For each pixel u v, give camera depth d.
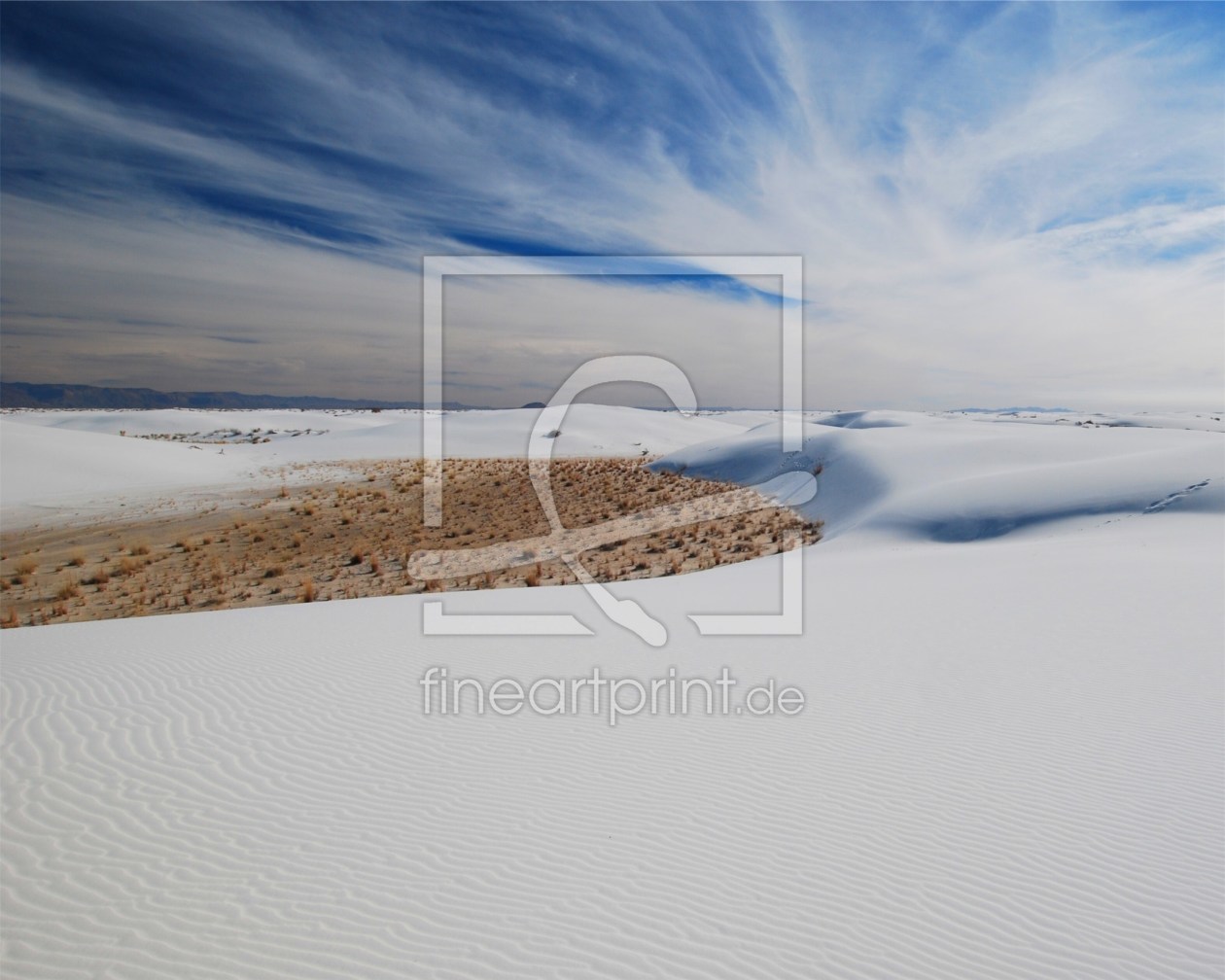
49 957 3.79
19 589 17.98
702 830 5.00
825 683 7.98
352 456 49.66
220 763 6.15
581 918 4.09
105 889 4.38
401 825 5.12
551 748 6.46
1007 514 22.19
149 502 31.06
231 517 28.08
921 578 13.87
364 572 20.23
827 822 5.06
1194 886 4.25
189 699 7.73
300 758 6.25
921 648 9.18
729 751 6.32
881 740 6.43
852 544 22.00
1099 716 6.76
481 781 5.82
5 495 31.25
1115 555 15.05
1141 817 5.00
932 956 3.74
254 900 4.27
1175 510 19.75
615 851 4.77
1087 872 4.41
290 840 4.94
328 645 10.09
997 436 36.12
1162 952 3.74
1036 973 3.61
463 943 3.89
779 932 3.94
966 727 6.62
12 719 7.11
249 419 87.12
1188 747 6.04
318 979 3.62
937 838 4.82
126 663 9.13
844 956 3.75
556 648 9.85
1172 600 10.80
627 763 6.12
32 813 5.28
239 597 17.34
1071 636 9.33
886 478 29.05
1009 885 4.31
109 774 5.93
